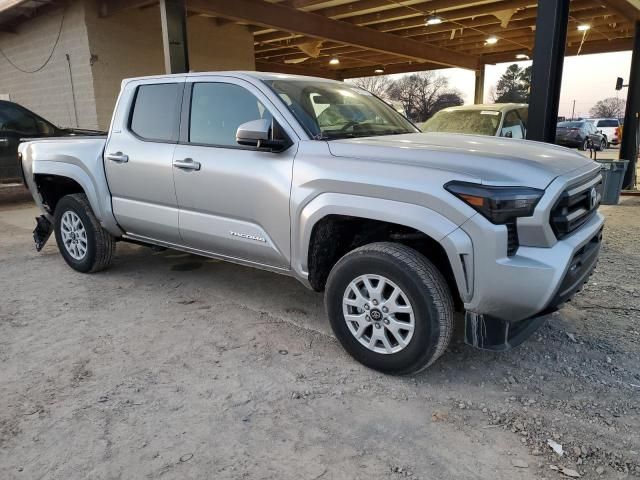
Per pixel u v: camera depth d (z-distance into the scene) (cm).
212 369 325
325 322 398
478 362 335
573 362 334
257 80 372
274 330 383
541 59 577
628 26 1265
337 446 252
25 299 445
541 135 591
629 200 981
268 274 512
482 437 259
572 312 414
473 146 324
